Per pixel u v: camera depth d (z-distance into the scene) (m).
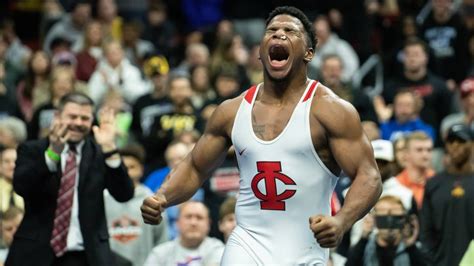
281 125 6.40
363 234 8.97
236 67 15.34
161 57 15.20
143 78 15.62
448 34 16.06
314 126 6.34
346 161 6.29
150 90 14.54
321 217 5.86
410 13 17.30
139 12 18.58
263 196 6.47
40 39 18.05
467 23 16.33
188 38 17.39
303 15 6.52
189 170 6.70
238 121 6.49
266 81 6.48
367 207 6.19
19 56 16.92
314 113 6.35
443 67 15.88
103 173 8.36
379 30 17.23
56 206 8.22
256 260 6.47
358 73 16.03
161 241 10.12
